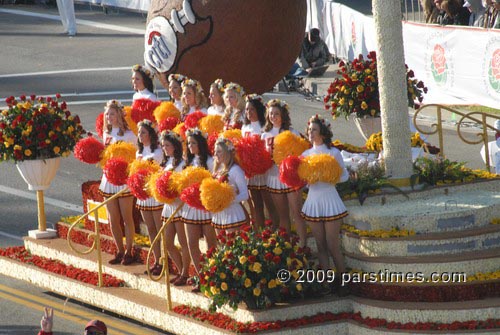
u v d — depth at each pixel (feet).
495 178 80.28
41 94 154.61
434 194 78.18
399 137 77.71
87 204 88.43
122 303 77.51
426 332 67.51
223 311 72.33
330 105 98.73
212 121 82.89
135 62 175.11
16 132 88.53
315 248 77.10
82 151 81.56
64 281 82.74
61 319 78.23
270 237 70.49
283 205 76.54
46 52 186.60
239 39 96.84
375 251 72.28
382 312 69.56
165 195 72.69
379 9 75.97
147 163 76.84
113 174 78.84
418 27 130.11
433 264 70.23
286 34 98.43
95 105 146.10
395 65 76.89
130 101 148.15
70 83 161.27
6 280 87.97
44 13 227.40
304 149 74.23
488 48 120.06
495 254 71.00
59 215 100.32
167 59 99.40
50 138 88.58
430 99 130.21
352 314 71.20
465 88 124.47
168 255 76.95
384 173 78.59
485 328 67.46
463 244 71.92
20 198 106.83
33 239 90.48
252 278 69.51
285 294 71.31
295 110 139.03
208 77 98.73
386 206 75.87
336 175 70.74
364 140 122.01
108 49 187.01
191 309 73.41
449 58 125.80
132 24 211.41
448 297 69.56
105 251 85.46
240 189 72.23
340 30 158.92
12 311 80.12
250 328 68.80
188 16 96.89
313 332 69.87
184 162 76.02
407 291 69.97
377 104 96.17
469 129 122.83
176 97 92.17
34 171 89.51
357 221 74.59
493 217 74.38
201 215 73.56
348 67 97.55
